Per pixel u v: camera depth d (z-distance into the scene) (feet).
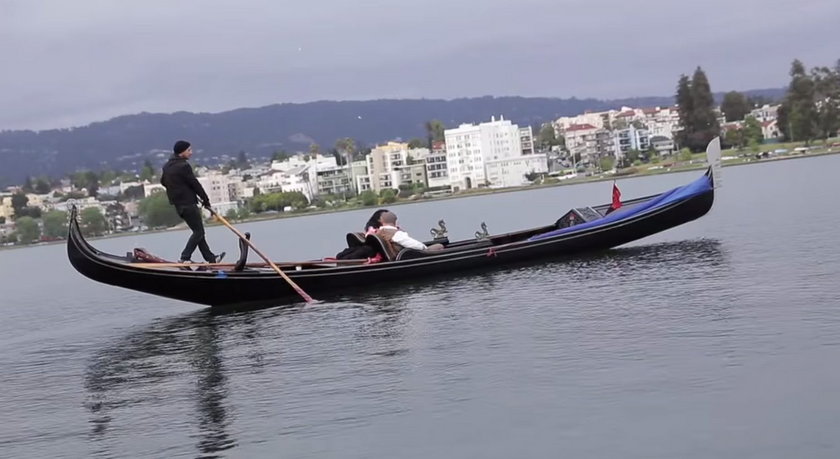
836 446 22.52
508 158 588.50
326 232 205.87
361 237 59.57
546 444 24.40
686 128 454.40
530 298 47.09
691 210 65.05
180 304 67.72
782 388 26.71
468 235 124.06
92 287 103.40
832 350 29.91
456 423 26.63
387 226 58.70
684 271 51.72
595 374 30.09
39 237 509.76
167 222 463.83
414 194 598.75
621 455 23.29
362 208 535.60
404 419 27.43
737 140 455.63
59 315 69.67
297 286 53.98
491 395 28.96
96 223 503.20
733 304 39.17
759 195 134.92
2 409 34.01
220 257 55.52
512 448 24.35
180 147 53.42
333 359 36.42
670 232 79.77
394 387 31.04
